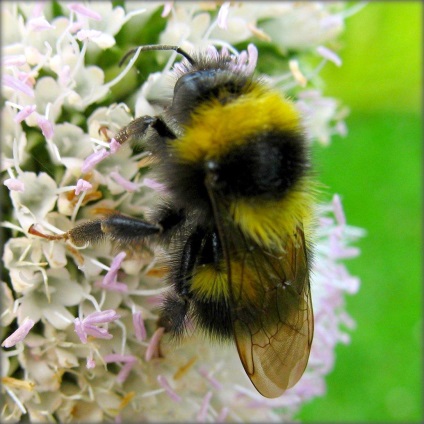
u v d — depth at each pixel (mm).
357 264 108
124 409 54
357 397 100
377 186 115
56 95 50
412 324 105
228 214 47
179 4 54
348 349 102
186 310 51
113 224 48
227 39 55
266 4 58
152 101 51
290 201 48
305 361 50
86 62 51
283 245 48
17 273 48
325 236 64
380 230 112
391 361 102
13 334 47
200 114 47
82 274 51
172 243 51
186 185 49
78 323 48
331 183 114
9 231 49
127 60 51
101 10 52
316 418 98
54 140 50
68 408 51
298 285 49
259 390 49
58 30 50
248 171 47
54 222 49
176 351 54
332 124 92
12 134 49
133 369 53
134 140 49
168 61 51
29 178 49
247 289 48
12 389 50
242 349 49
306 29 60
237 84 48
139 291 51
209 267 51
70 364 50
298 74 56
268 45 59
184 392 55
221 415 56
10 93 49
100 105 51
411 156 116
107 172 50
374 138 117
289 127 48
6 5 51
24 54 49
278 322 49
